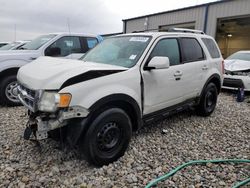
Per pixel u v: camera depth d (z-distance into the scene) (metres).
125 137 3.39
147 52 3.78
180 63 4.48
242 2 13.42
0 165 3.15
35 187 2.74
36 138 2.93
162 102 4.07
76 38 7.16
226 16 14.25
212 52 5.57
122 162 3.33
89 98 2.95
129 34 4.40
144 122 3.85
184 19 16.67
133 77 3.46
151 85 3.76
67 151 3.55
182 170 3.19
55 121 2.85
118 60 3.83
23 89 3.28
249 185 2.88
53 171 3.05
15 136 4.04
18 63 5.89
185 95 4.64
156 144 3.95
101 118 3.06
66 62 3.43
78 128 2.94
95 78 3.07
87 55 4.35
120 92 3.22
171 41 4.36
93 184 2.82
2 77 5.80
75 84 2.89
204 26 15.41
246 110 6.38
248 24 18.84
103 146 3.18
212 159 3.48
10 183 2.79
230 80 8.29
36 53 6.27
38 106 2.86
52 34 7.08
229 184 2.90
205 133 4.53
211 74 5.32
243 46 24.28
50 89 2.82
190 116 5.56
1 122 4.71
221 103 7.11
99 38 7.72
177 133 4.47
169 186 2.84
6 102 5.83
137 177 2.99
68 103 2.81
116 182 2.88
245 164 3.38
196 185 2.86
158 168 3.20
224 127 4.90
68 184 2.81
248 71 8.19
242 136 4.44
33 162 3.24
